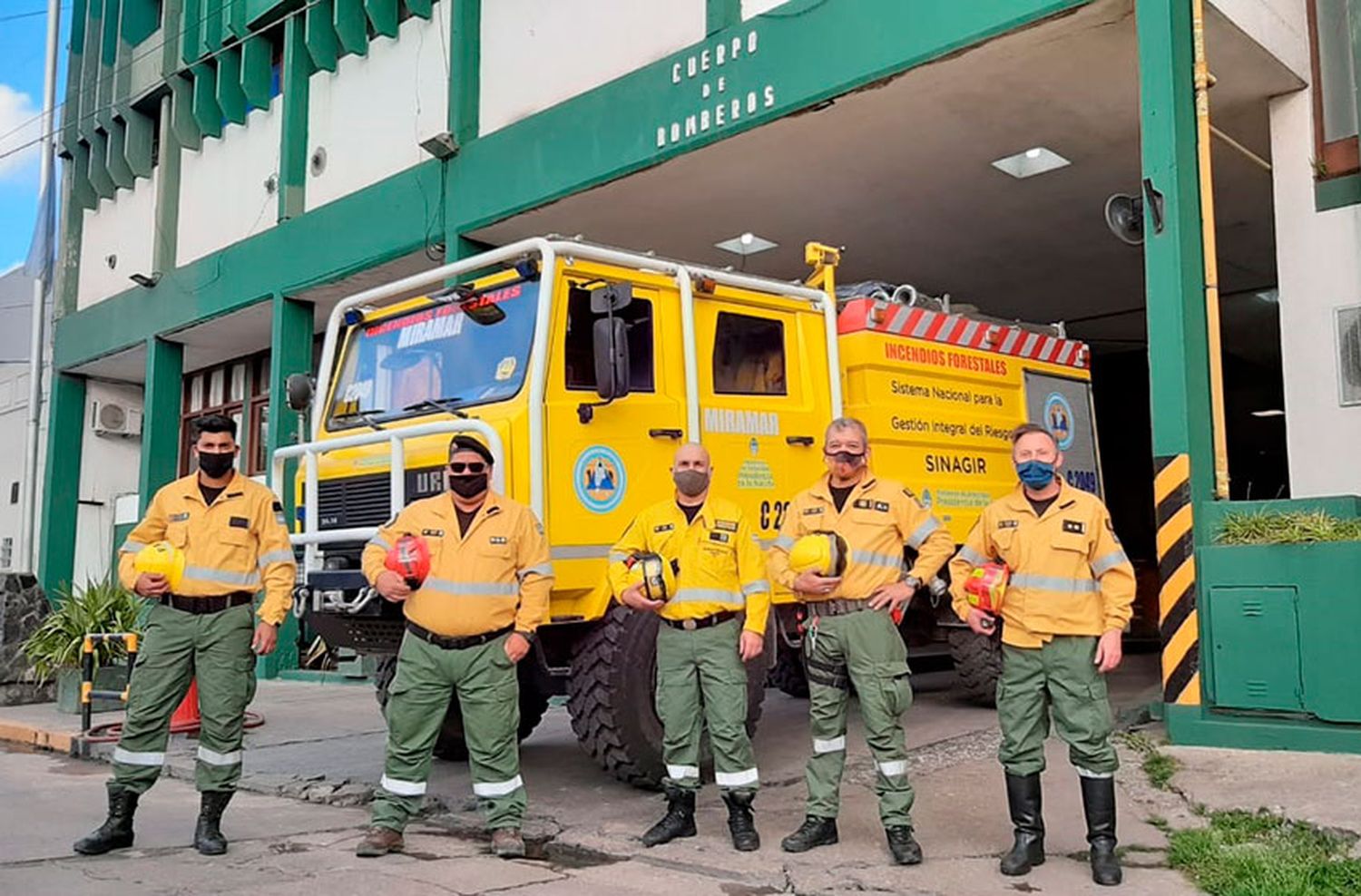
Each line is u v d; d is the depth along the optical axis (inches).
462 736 297.4
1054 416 377.1
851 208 473.1
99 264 746.8
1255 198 457.7
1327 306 342.3
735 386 283.4
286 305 577.6
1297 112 354.9
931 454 327.3
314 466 275.6
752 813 227.6
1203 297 292.5
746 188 442.9
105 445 792.9
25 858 213.6
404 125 522.0
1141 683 406.6
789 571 205.2
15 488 858.1
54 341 774.5
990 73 352.2
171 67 661.9
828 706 209.6
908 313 324.8
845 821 229.5
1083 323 681.0
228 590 220.2
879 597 204.7
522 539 218.7
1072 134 401.4
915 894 184.1
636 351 265.1
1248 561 263.6
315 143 573.3
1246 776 237.5
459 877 197.8
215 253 626.8
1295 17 349.4
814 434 297.3
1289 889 174.9
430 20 512.4
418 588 215.2
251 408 738.8
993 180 444.1
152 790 289.0
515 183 460.1
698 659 217.6
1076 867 195.2
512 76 472.7
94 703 426.0
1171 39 293.4
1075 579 189.2
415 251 501.7
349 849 220.8
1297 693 254.8
